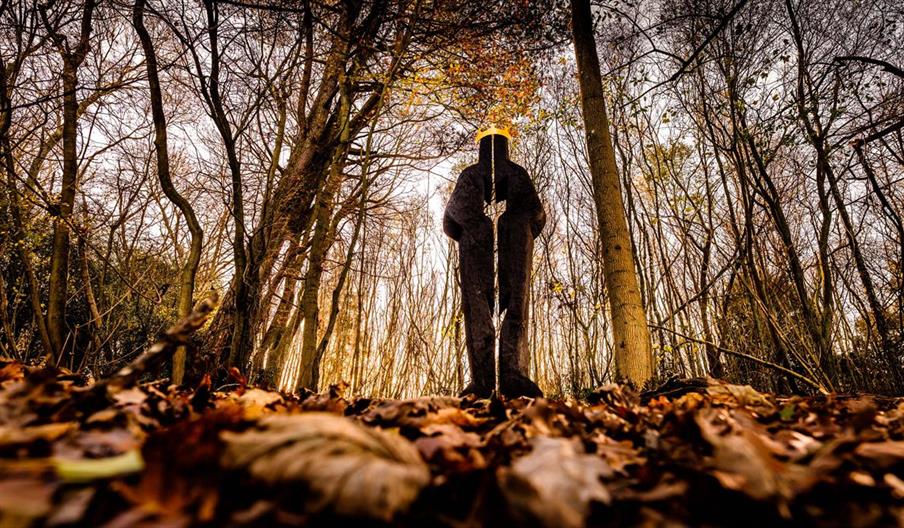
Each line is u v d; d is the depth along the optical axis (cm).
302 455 65
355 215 912
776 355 689
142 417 111
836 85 632
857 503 77
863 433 119
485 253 358
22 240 511
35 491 55
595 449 109
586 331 1021
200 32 446
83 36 551
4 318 532
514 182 378
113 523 52
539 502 67
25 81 528
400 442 81
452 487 77
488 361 332
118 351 795
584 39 462
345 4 590
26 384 111
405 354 1456
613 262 383
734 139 662
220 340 577
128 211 798
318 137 755
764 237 827
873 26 655
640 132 919
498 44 684
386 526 60
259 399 175
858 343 690
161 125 462
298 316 781
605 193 402
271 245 606
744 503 73
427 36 637
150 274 896
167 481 60
